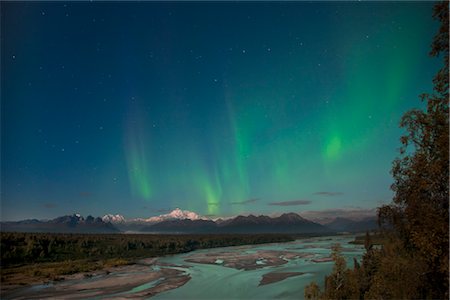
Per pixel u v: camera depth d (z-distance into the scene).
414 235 17.77
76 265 107.25
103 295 64.38
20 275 89.69
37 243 128.62
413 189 18.12
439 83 17.39
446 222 16.70
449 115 17.00
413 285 18.73
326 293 30.97
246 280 74.06
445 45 17.12
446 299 17.42
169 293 63.78
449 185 16.19
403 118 18.41
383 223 20.53
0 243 119.19
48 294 66.88
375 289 21.89
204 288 67.19
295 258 116.44
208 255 145.50
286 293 59.50
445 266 16.62
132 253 148.62
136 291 66.94
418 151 18.11
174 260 126.69
